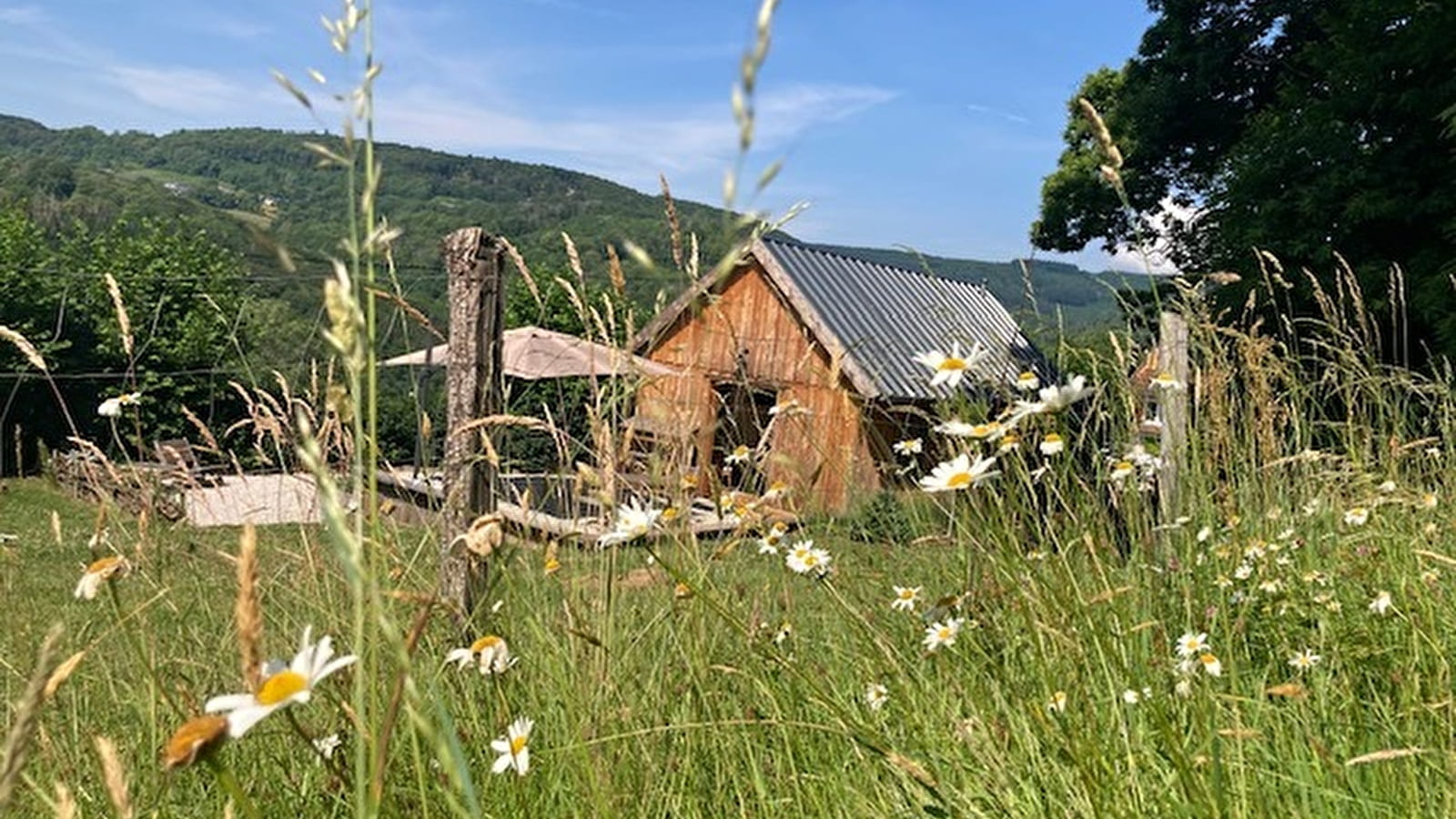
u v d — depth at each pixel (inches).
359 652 30.2
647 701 85.4
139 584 92.2
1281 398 136.6
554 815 75.2
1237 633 88.0
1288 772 74.2
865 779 82.4
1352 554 118.2
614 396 79.5
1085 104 70.0
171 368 780.6
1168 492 111.3
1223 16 750.5
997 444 73.6
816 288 615.2
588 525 83.8
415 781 70.5
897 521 104.0
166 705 80.5
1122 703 68.7
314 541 95.3
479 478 116.3
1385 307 479.8
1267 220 527.5
